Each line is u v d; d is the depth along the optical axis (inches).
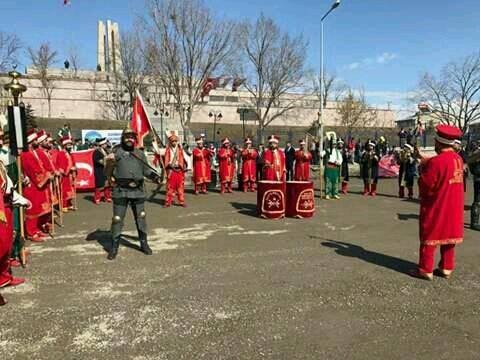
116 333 161.6
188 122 1310.3
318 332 163.9
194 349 150.3
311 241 309.3
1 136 236.4
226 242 304.3
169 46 1263.5
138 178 267.0
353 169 990.4
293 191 402.9
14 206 215.3
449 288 213.6
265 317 176.9
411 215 427.5
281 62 1649.9
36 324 168.9
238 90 2447.1
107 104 2192.4
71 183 443.8
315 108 2450.8
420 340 158.9
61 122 1943.9
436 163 219.1
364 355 147.2
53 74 2332.7
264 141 1560.0
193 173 601.6
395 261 259.3
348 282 220.2
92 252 275.9
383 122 2596.0
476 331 166.9
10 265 227.5
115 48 2166.6
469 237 329.7
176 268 241.8
